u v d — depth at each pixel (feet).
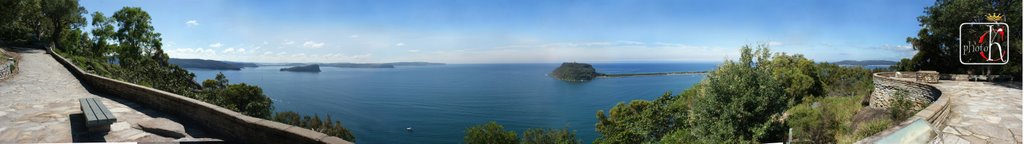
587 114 631.15
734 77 65.36
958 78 82.64
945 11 74.13
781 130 58.59
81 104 31.94
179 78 166.30
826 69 139.95
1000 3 70.49
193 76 209.36
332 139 20.63
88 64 132.36
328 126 277.64
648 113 96.58
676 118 87.66
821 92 119.85
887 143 17.03
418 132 483.51
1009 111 37.22
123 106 38.70
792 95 98.73
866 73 145.69
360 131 486.79
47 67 88.07
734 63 66.69
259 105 193.06
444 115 625.82
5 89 50.06
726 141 60.64
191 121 31.99
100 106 31.14
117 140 25.46
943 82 75.51
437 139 447.83
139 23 170.81
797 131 37.09
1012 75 76.89
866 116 52.29
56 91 49.78
